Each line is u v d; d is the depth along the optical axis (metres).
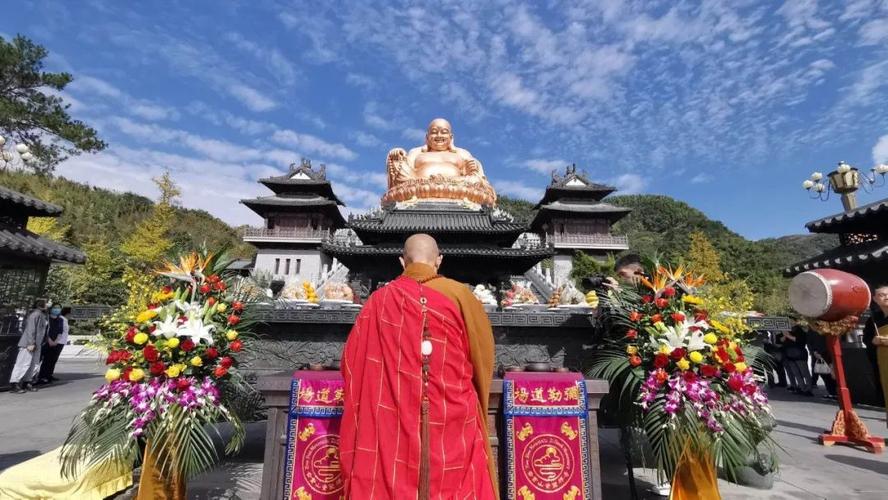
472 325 3.15
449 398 2.88
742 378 4.23
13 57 27.83
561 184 53.12
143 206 63.34
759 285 44.59
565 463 3.82
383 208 10.97
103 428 4.03
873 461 6.37
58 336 13.99
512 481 3.77
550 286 28.89
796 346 13.52
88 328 21.31
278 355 5.93
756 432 4.36
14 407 9.91
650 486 5.24
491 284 9.79
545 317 5.79
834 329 7.58
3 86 29.17
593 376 4.93
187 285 4.68
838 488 5.20
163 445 3.94
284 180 49.41
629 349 4.51
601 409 5.22
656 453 4.25
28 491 4.23
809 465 6.16
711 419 4.02
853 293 7.23
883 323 7.90
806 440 7.67
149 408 3.95
